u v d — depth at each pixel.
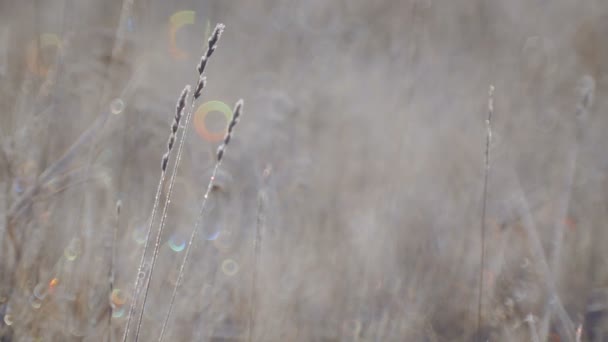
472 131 13.73
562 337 8.65
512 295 9.37
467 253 10.19
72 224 8.54
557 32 18.92
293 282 9.11
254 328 8.14
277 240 9.55
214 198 9.52
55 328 7.18
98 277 7.66
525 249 10.26
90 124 10.40
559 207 10.90
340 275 9.34
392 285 9.38
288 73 14.58
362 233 10.13
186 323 7.79
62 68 10.02
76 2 14.62
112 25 13.93
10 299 7.18
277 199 10.01
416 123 13.33
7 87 10.02
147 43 13.80
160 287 7.90
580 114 10.23
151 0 17.20
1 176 8.45
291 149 11.62
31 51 11.27
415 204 11.12
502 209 10.91
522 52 16.33
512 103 14.42
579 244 10.61
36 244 7.80
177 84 13.82
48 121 9.23
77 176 8.83
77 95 10.57
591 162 12.90
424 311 9.02
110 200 8.76
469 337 8.74
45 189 8.33
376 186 11.52
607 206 11.63
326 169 11.79
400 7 17.33
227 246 9.25
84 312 7.41
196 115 12.76
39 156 8.89
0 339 6.91
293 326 8.62
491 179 12.16
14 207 7.66
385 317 8.48
